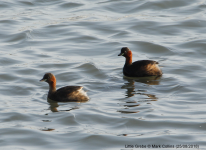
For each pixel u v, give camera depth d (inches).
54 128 493.0
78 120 514.6
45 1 1229.7
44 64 763.4
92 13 1119.0
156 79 684.1
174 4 1184.8
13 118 520.7
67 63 771.4
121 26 1015.0
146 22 1036.5
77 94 581.9
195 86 637.9
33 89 636.1
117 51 850.1
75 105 564.4
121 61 794.2
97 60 796.6
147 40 911.7
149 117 517.7
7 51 842.8
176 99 583.5
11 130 486.6
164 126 493.7
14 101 583.2
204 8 1143.6
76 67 746.8
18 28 994.7
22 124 504.1
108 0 1232.8
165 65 759.1
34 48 866.8
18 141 460.8
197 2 1198.9
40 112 540.4
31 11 1139.9
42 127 495.8
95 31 984.3
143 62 709.3
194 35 940.0
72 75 705.6
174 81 667.4
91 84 661.9
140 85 653.3
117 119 514.3
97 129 489.7
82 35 951.0
